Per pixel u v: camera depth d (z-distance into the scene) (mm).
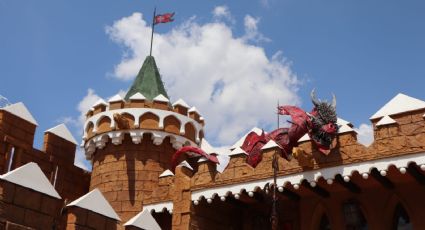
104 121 25188
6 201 13883
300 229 21094
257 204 22766
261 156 20281
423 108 17500
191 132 26109
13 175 14250
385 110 18781
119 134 24562
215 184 20516
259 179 19516
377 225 19234
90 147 25516
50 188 15148
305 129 20078
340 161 17922
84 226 16047
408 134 17094
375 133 17609
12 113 23016
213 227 21531
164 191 23109
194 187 20969
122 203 23703
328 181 17969
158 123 24875
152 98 26875
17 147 23188
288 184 18938
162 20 30141
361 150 17672
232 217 22625
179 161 25281
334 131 18422
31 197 14539
